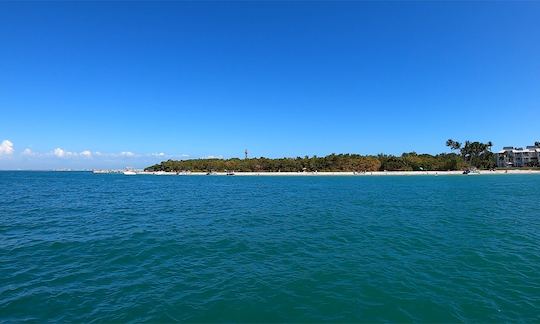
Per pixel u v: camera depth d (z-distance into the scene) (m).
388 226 27.52
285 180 131.38
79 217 32.72
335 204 44.97
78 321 10.55
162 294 12.74
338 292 13.01
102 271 15.49
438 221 30.00
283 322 10.65
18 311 11.16
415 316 11.05
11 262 16.84
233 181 127.75
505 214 34.25
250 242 21.62
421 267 16.17
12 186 89.25
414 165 182.00
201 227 27.20
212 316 10.99
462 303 12.01
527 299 12.35
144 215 34.34
